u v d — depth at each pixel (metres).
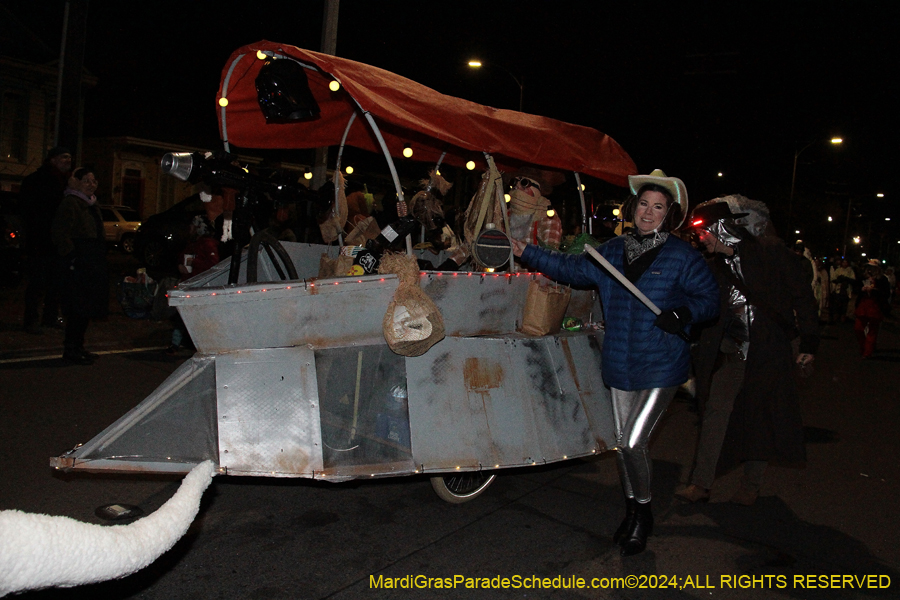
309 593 2.93
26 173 24.23
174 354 7.46
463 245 4.52
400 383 3.41
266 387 3.11
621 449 3.44
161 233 14.70
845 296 18.33
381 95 3.60
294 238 6.85
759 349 3.94
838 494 4.55
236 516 3.70
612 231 8.33
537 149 4.37
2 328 7.69
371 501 3.99
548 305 3.83
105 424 4.96
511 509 3.99
